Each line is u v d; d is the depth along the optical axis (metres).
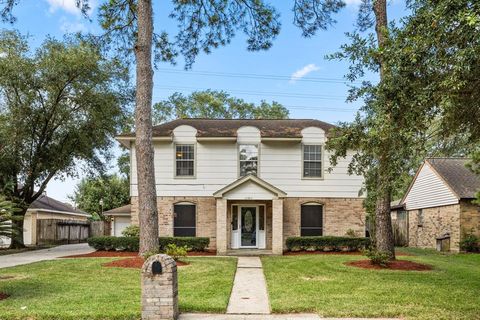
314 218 21.78
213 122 23.94
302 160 21.95
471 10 6.27
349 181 21.88
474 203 21.56
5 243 26.56
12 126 22.72
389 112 7.83
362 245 20.47
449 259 18.47
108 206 40.97
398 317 7.91
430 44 6.97
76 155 25.38
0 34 22.91
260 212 21.83
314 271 13.17
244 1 17.55
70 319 7.67
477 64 6.47
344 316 7.93
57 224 30.86
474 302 8.91
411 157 8.71
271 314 8.19
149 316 7.71
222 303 8.80
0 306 8.50
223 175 21.80
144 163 14.55
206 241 20.45
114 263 14.23
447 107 6.73
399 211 31.92
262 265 15.01
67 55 22.84
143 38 14.88
